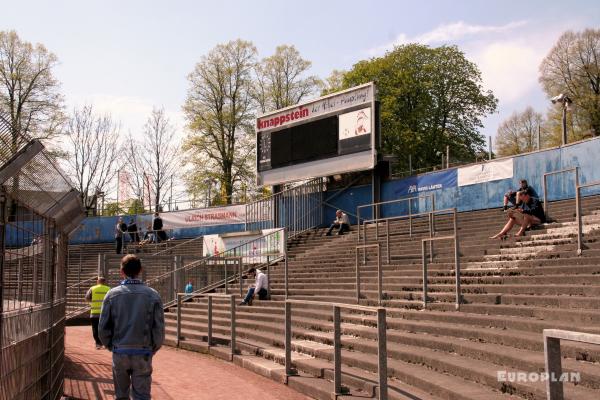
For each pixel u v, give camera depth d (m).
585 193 16.56
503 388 5.82
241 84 41.00
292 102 41.69
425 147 37.81
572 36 40.75
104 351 13.15
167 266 21.06
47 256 6.48
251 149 40.94
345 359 8.56
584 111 39.56
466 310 9.36
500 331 7.62
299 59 41.97
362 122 21.73
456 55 39.53
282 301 14.91
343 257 17.41
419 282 11.87
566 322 7.27
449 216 18.62
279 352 10.19
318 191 24.25
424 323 9.20
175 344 13.95
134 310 5.42
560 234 11.45
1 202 4.48
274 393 8.04
